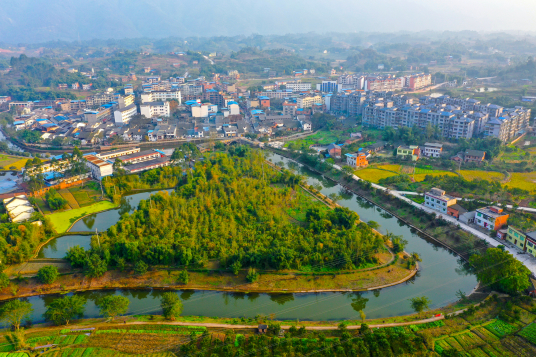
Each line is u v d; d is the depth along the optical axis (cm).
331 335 11000
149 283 13788
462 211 17462
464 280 13925
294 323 11644
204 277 13938
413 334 10731
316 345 10344
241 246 15025
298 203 19762
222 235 15688
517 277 12106
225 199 18938
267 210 17900
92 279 13938
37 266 14688
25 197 19762
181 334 11150
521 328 10950
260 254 14038
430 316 11788
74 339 10975
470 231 16400
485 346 10294
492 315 11606
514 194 18788
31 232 16012
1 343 10875
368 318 11981
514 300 12050
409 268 14462
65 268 14525
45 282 13675
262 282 13600
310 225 16450
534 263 13888
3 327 11794
